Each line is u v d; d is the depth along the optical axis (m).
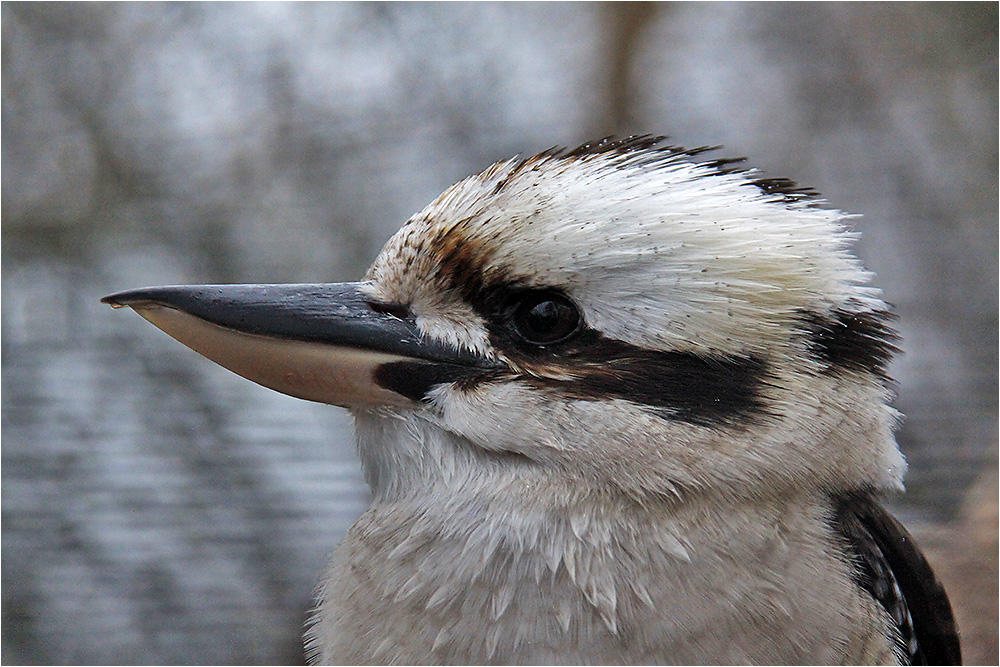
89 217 12.77
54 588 10.12
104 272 12.31
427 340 5.32
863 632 5.16
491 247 5.18
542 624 4.93
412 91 14.22
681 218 4.98
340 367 5.38
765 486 4.98
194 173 13.39
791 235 5.07
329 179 13.59
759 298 4.95
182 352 11.02
